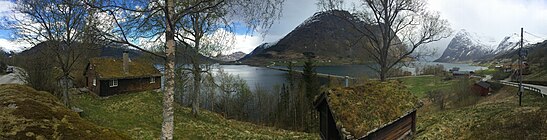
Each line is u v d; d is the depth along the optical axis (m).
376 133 10.81
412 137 13.43
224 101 42.09
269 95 45.50
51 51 19.91
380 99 12.54
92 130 5.62
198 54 21.12
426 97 45.31
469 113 25.27
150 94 35.09
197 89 24.47
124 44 7.38
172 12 7.38
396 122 12.23
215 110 41.78
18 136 4.39
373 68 21.98
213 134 18.30
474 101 35.12
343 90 12.19
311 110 34.41
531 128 15.55
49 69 24.61
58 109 6.02
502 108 24.64
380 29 19.36
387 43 19.33
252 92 49.94
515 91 36.00
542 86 39.97
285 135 21.52
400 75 70.69
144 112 24.27
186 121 21.33
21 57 25.81
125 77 35.72
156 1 7.04
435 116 27.27
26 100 5.75
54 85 25.47
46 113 5.45
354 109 10.95
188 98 38.81
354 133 9.74
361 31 19.84
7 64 51.12
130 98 31.91
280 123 37.72
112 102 30.11
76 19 14.19
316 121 33.72
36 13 17.61
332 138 11.48
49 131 4.86
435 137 18.77
